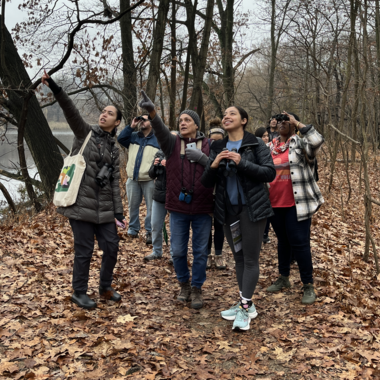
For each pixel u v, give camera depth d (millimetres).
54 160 10719
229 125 3424
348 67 10680
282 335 3285
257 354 3027
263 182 3350
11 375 2611
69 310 3537
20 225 6973
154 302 3957
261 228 3387
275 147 4195
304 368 2820
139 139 6102
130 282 4465
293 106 23000
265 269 5102
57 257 5145
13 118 11172
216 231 5039
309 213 3881
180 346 3102
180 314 3711
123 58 12406
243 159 3213
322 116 13672
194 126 3820
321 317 3561
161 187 5188
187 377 2705
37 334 3115
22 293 3865
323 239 6445
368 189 5230
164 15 11508
